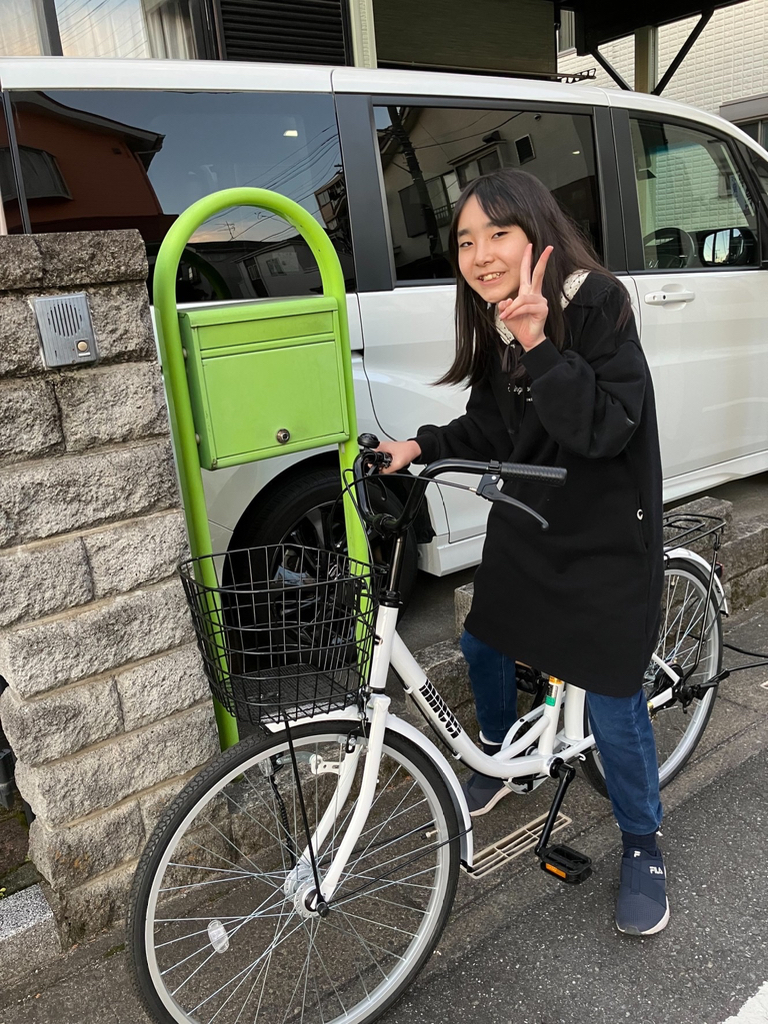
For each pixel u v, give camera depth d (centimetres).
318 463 279
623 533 166
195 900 202
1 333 159
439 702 177
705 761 249
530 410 171
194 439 189
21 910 187
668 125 351
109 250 167
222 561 255
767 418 403
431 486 294
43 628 173
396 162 274
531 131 304
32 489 167
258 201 186
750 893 197
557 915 194
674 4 744
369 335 267
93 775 185
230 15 468
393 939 190
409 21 704
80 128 218
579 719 202
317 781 201
